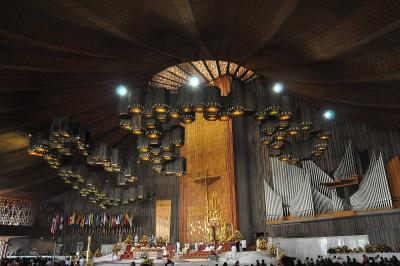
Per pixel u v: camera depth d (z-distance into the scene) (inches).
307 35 555.2
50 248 1264.8
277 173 847.7
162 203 1093.8
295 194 791.7
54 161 807.7
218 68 905.5
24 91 660.7
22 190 1120.8
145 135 701.3
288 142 750.5
